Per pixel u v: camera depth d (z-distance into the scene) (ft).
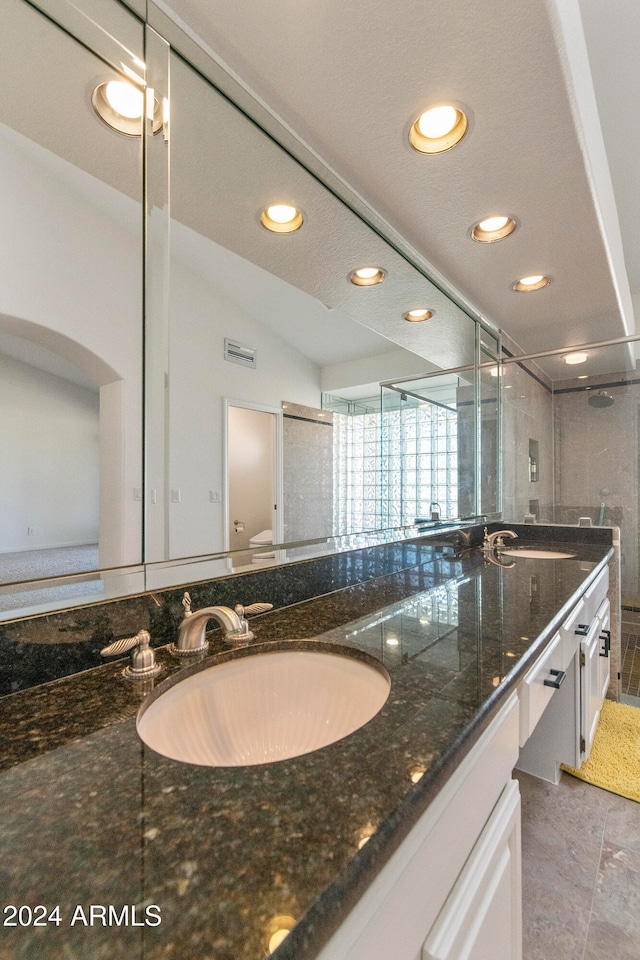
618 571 7.52
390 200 4.31
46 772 1.51
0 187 2.44
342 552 4.35
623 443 10.91
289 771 1.50
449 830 1.72
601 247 5.24
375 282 5.55
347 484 5.12
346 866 1.08
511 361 8.91
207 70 2.98
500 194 4.22
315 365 4.75
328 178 3.95
